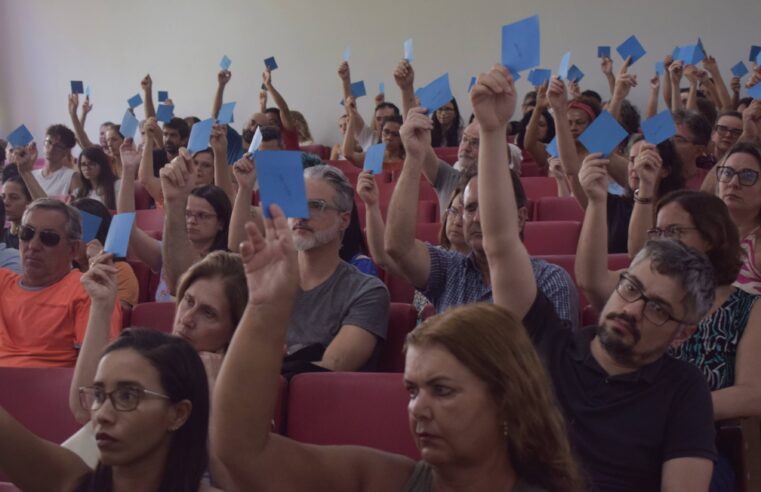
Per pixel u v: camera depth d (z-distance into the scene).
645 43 7.79
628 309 1.84
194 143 3.52
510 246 1.91
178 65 9.34
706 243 2.28
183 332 2.13
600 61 7.90
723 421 2.15
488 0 8.26
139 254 3.72
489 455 1.37
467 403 1.32
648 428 1.84
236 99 9.16
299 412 2.23
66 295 2.98
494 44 8.26
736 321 2.25
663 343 1.85
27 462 1.68
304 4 8.89
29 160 4.52
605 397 1.88
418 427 1.34
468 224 2.65
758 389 2.15
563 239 3.96
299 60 8.92
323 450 1.45
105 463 1.61
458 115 7.20
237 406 1.34
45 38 9.79
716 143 4.59
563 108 3.60
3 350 2.95
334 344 2.77
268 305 1.34
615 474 1.84
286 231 1.36
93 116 9.66
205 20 9.23
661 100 7.77
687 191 2.37
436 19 8.44
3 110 9.94
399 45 8.57
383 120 6.48
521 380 1.34
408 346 1.38
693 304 1.82
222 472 1.82
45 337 2.94
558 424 1.37
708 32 7.64
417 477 1.46
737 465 2.06
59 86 9.76
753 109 4.12
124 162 4.17
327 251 2.94
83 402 1.66
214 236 3.41
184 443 1.65
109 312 2.32
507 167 1.91
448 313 1.39
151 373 1.63
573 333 2.01
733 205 2.77
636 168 2.87
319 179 2.91
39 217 3.00
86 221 2.97
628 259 3.17
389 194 5.35
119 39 9.54
